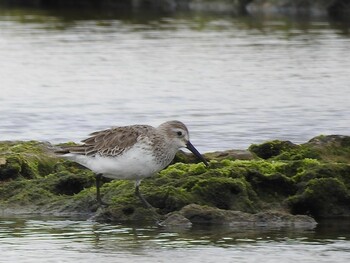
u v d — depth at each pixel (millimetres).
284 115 22984
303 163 15297
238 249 12602
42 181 15312
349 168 15000
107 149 13922
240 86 26953
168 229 13656
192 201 14336
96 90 26422
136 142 13805
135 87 26859
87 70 29609
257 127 21578
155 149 13875
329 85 26953
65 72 29266
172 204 14297
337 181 14523
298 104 24359
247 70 29438
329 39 35344
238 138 20328
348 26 38969
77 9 46688
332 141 16594
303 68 29703
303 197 14461
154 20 41562
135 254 12383
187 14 44219
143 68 29875
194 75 28672
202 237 13211
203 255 12320
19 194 15062
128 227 13820
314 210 14555
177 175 15039
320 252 12445
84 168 16109
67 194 15297
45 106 24094
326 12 43719
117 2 49250
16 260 12141
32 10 45750
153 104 24406
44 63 30750
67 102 24656
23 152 16344
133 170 13922
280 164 15250
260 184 14836
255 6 46250
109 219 14164
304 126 21719
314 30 37781
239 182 14469
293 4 44812
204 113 23219
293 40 35125
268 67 29875
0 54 32344
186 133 14234
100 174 14195
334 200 14547
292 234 13398
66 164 16172
